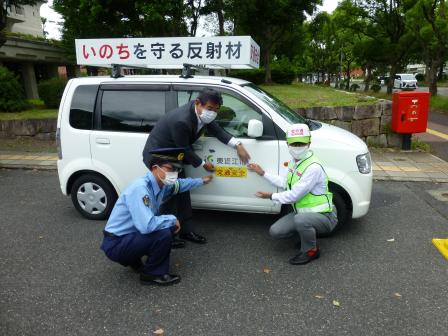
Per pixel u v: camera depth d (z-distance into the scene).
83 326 2.78
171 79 4.27
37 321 2.84
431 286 3.24
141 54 4.38
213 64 4.24
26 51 19.12
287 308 2.97
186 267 3.62
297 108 8.24
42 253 3.93
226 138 3.92
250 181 4.05
